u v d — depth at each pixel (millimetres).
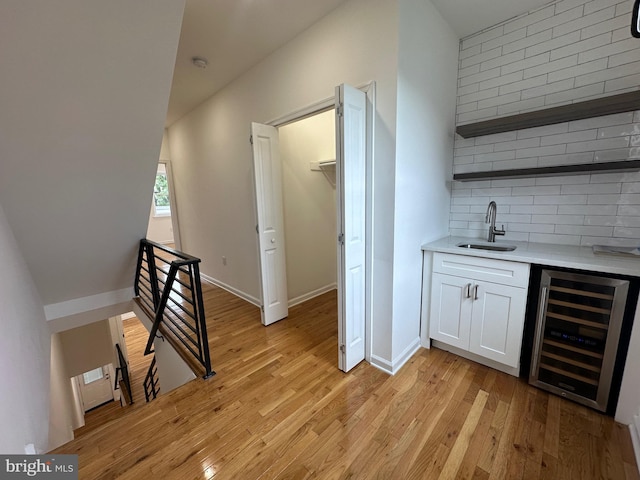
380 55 1710
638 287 1397
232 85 3080
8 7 1088
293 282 3299
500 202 2318
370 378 1938
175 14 1395
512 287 1785
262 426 1553
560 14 1912
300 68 2242
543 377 1771
